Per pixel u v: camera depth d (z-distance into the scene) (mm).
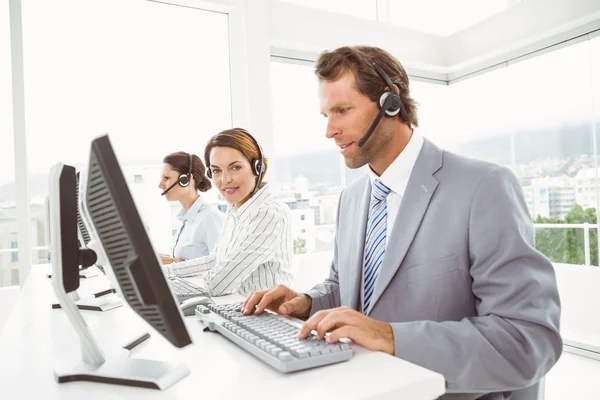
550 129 3199
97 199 550
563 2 2975
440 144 4188
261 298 926
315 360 620
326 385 560
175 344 576
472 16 3814
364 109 995
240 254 1423
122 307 1111
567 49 3096
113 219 537
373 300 990
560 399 2086
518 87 3463
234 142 1632
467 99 3986
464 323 788
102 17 2611
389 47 3650
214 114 2967
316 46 3293
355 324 700
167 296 540
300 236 3305
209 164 1711
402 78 1043
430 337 729
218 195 2754
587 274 2783
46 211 1327
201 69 2920
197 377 608
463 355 719
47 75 2512
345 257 1158
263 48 2998
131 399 544
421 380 571
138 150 2596
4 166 2455
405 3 3963
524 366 749
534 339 761
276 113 3217
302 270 3164
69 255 660
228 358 684
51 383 614
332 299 1145
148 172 2562
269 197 1663
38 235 2512
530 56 3367
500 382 748
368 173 1159
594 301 2746
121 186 517
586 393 2139
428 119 4113
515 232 848
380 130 1009
